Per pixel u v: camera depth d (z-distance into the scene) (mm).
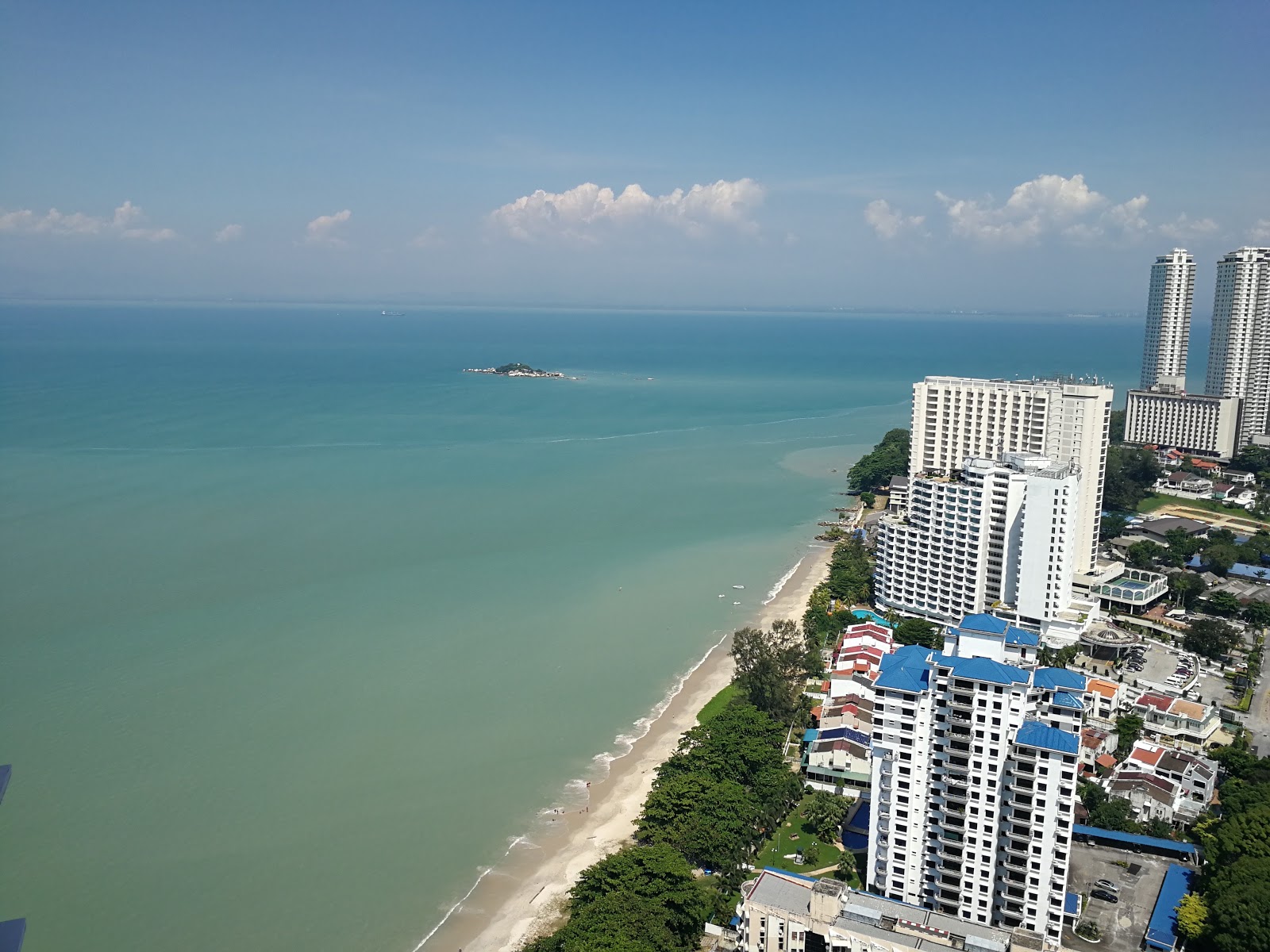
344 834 166375
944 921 121938
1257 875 131625
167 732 195875
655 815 161625
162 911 146500
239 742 193375
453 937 143000
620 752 194750
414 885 154125
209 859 158625
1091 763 184625
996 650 138625
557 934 136250
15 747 188250
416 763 188375
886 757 141875
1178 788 173500
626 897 139000
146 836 163500
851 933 120250
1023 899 133250
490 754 192750
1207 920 131375
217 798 174625
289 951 139125
